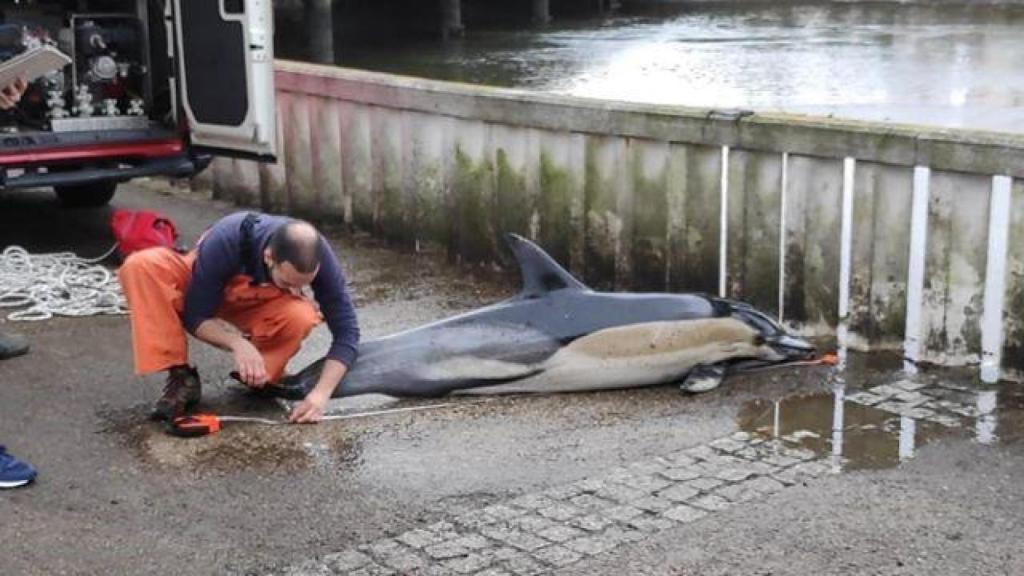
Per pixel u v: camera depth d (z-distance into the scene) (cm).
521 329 566
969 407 549
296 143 909
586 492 464
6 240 872
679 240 688
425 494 464
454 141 789
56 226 913
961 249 588
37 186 800
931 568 403
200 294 519
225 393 573
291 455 501
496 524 439
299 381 559
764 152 643
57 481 477
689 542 423
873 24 2861
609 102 702
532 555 415
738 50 2392
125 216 741
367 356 558
